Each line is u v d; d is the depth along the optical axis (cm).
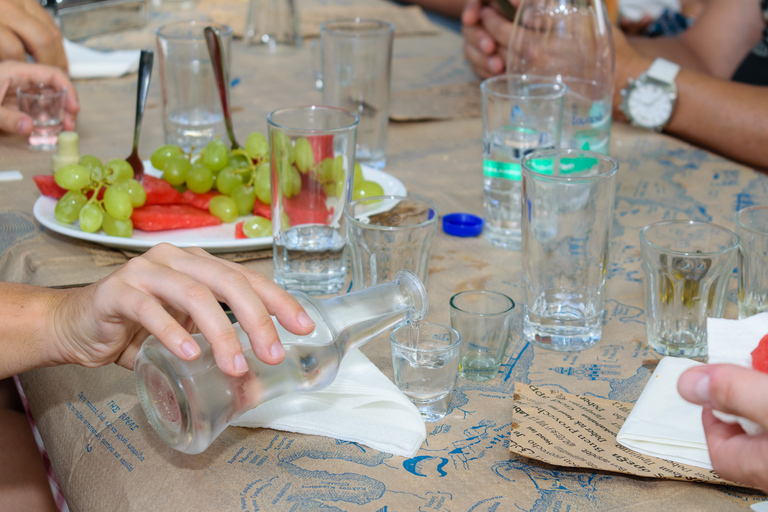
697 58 191
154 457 60
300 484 56
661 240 80
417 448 60
